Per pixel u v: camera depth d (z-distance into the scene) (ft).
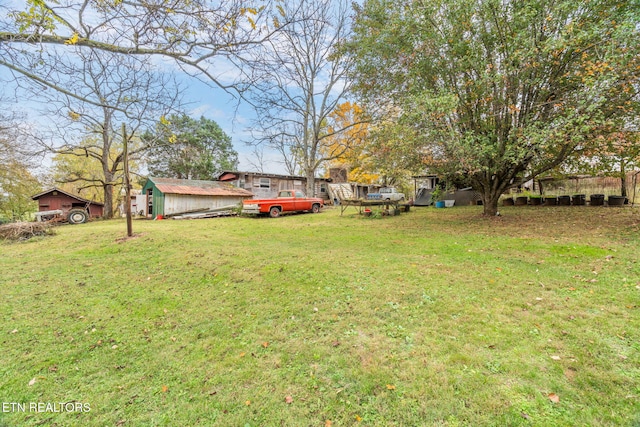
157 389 7.18
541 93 24.29
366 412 6.14
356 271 15.34
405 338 8.95
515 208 40.42
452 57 25.70
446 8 24.70
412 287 12.91
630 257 15.30
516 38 21.59
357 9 37.70
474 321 9.77
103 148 60.44
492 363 7.54
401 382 6.98
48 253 22.39
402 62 29.07
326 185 83.35
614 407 5.96
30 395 7.06
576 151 24.90
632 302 10.47
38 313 11.87
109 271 17.40
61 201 61.00
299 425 5.88
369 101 38.22
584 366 7.25
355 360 7.95
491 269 14.97
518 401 6.23
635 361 7.35
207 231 30.68
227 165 96.68
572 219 28.66
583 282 12.62
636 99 20.15
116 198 84.02
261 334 9.65
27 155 45.83
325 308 11.30
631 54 16.92
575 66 22.25
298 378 7.35
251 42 11.27
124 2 9.23
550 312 10.12
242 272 15.89
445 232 26.61
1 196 65.41
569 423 5.62
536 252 17.69
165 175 89.81
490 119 26.40
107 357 8.68
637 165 23.02
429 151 28.68
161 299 13.15
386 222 35.65
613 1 19.52
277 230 31.37
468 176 32.07
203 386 7.21
